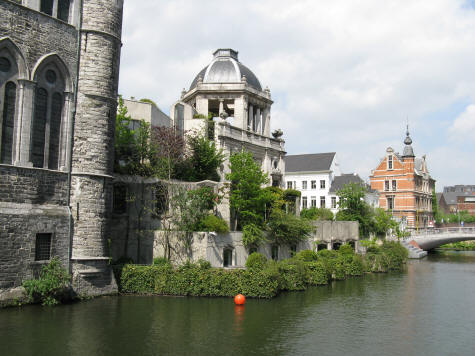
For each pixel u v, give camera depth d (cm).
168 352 1501
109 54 2286
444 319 2206
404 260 5053
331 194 6825
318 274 3186
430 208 9106
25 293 1928
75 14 2220
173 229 2728
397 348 1695
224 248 2830
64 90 2178
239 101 4359
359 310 2356
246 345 1623
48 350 1459
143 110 3516
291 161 7394
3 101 1945
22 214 1933
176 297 2369
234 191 3105
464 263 5328
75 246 2136
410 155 7925
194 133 3609
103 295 2245
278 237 3366
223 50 4759
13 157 1970
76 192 2164
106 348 1513
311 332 1855
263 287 2483
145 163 3153
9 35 1936
